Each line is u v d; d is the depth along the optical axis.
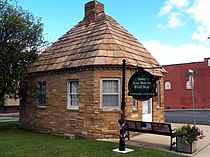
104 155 7.91
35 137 12.03
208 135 12.29
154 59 14.73
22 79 14.23
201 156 8.21
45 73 13.90
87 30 14.41
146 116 13.21
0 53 13.46
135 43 14.46
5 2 13.83
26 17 14.47
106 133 11.12
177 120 21.06
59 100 13.02
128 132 10.86
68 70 12.45
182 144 8.73
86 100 11.54
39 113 14.36
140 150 8.65
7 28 13.25
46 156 7.85
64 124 12.59
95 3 15.34
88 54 11.99
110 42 12.27
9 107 37.12
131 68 11.64
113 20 15.21
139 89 9.50
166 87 41.81
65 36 15.67
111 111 11.25
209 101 37.53
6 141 10.74
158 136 11.76
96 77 11.31
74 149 8.79
